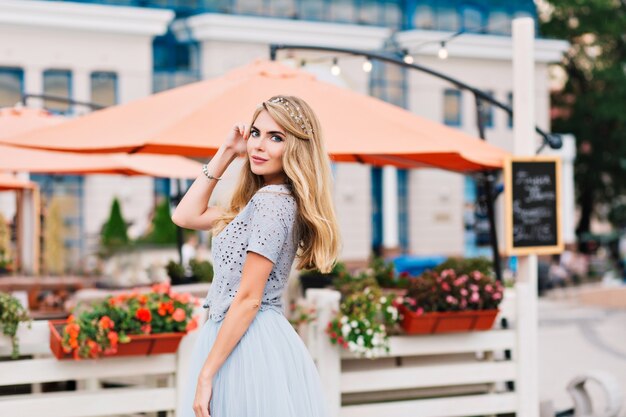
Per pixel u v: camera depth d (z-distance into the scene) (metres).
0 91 23.28
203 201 4.63
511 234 7.55
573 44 37.22
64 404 6.03
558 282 25.38
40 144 6.68
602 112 36.62
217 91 7.03
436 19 29.27
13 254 14.62
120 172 10.54
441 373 7.20
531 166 7.64
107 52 24.28
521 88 7.75
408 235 29.47
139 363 6.20
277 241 4.19
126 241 18.33
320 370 6.84
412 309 6.96
